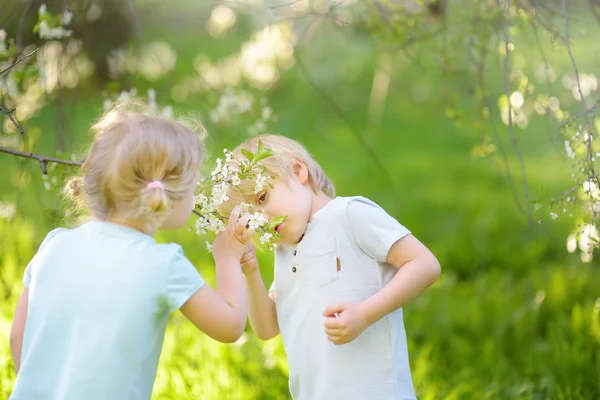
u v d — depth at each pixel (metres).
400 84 13.17
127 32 5.27
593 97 4.00
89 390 2.29
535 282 6.02
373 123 12.34
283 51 5.86
